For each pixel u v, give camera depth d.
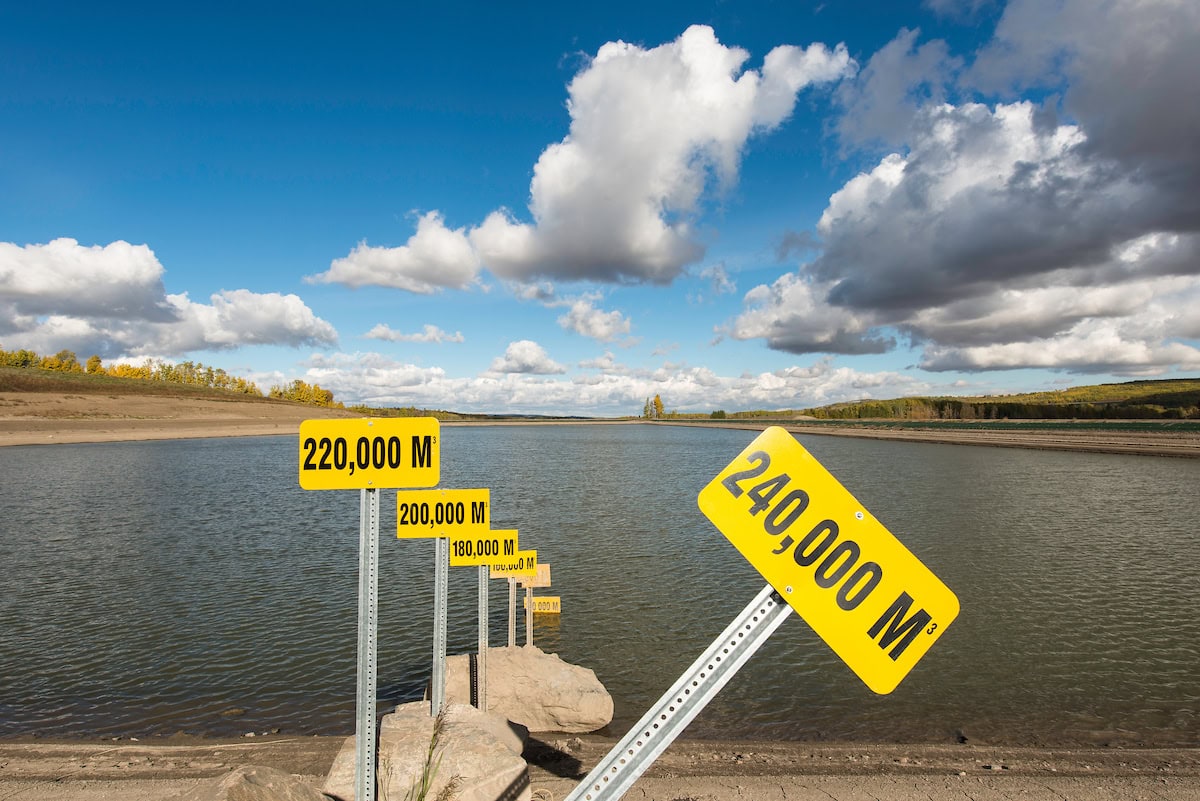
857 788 6.85
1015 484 39.22
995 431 104.88
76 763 7.75
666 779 7.12
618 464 60.53
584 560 20.20
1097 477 42.78
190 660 12.02
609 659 12.00
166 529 26.28
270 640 13.12
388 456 3.81
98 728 9.33
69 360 184.88
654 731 2.24
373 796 3.75
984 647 12.38
